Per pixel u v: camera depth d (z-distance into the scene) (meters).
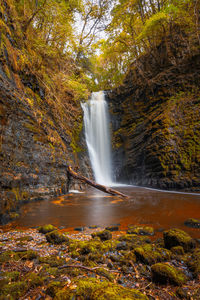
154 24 13.56
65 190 10.28
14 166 6.43
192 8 13.82
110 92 22.88
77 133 15.54
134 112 18.08
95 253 2.62
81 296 1.54
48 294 1.65
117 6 17.00
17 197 6.20
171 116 12.78
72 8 11.83
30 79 8.80
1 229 4.24
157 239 3.42
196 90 12.38
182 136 11.78
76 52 14.26
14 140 6.63
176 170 11.38
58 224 4.68
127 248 2.95
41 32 10.03
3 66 6.71
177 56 14.54
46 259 2.47
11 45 7.47
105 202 7.63
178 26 15.05
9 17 7.66
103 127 21.38
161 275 1.92
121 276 2.09
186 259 2.46
